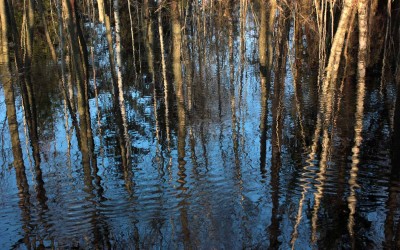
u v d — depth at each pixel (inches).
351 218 244.8
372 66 629.9
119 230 241.6
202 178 301.4
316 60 656.4
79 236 237.3
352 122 399.2
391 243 221.0
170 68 679.1
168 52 760.3
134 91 578.6
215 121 427.5
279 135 378.6
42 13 521.3
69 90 501.4
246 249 221.8
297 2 584.7
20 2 821.9
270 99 496.4
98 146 374.6
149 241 229.6
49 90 573.6
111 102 526.3
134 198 276.5
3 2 433.1
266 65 466.9
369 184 280.8
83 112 408.5
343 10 519.2
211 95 533.0
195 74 658.2
